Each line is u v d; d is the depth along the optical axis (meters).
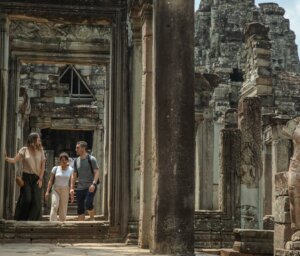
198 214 17.91
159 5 10.42
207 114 24.28
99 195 25.55
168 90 10.20
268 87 32.53
